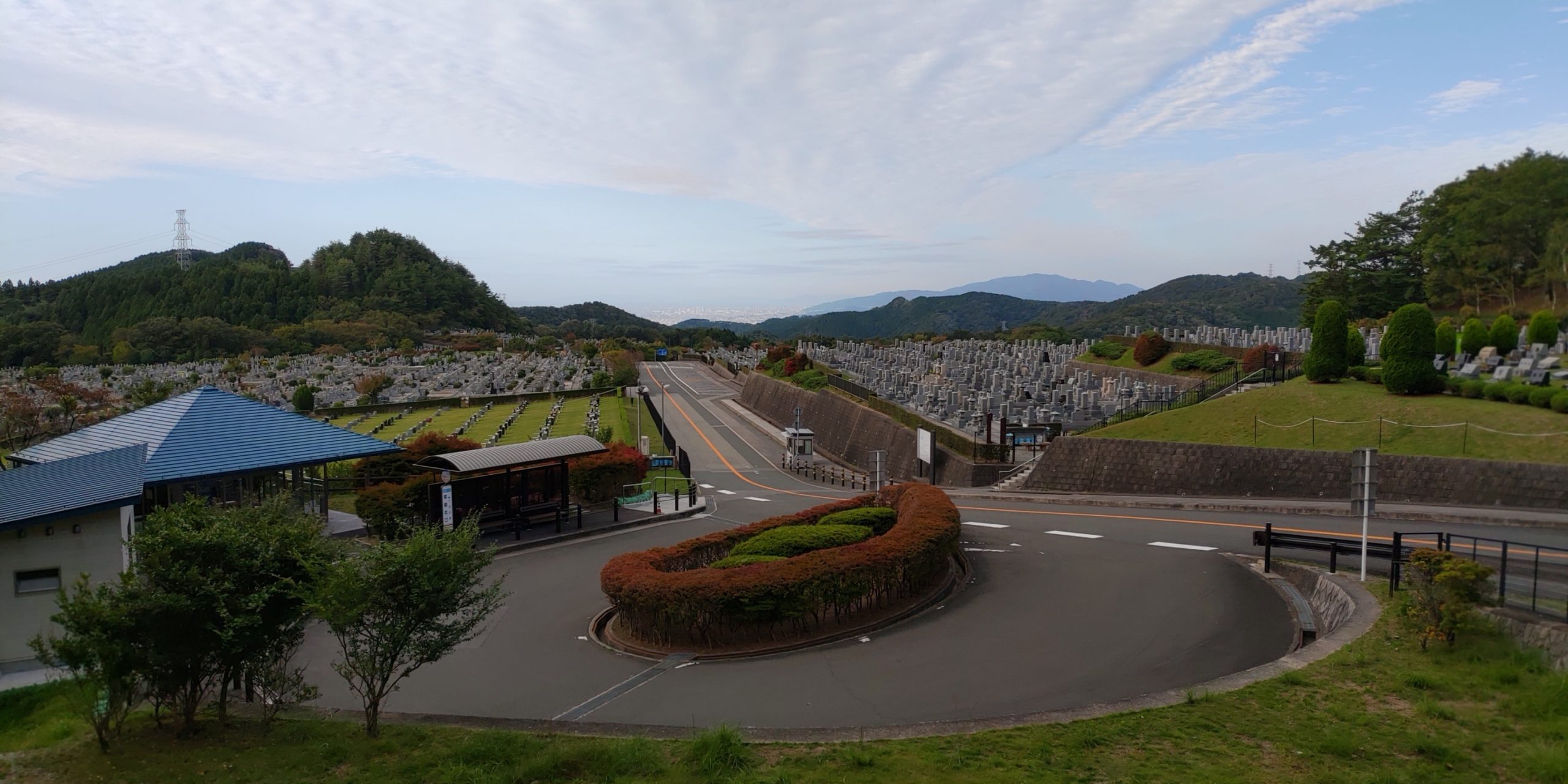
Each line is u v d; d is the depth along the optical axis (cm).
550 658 1286
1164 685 1034
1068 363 5197
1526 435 2050
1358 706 824
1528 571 1104
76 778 720
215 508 888
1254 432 2581
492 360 9125
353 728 865
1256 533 1586
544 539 2194
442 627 831
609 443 3700
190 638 761
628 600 1335
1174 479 2495
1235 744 750
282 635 833
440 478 2159
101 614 723
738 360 9525
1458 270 4444
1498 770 681
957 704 1005
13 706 1045
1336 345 2716
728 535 1777
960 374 4994
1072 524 2131
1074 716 845
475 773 718
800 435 4259
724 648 1286
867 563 1384
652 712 1034
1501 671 862
